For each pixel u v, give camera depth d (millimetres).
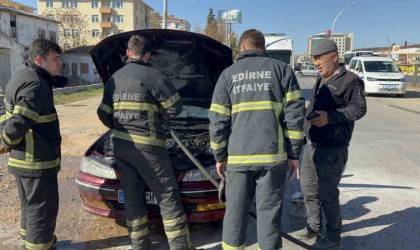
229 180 2816
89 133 8859
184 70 4559
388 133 8867
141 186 3316
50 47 3010
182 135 4605
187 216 3502
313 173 3547
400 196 4848
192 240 3727
